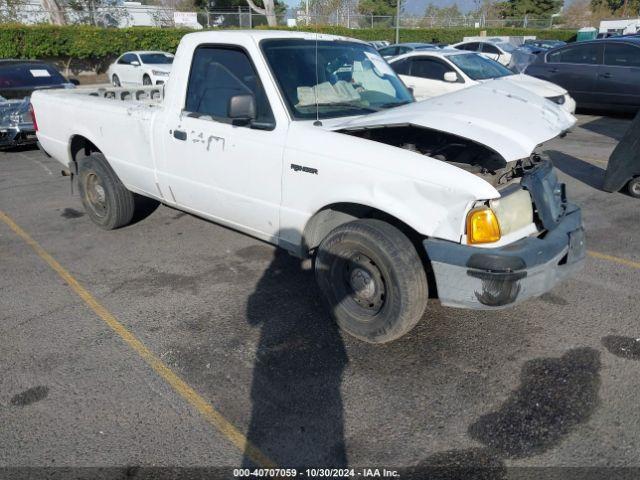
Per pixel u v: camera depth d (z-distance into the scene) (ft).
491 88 13.66
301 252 12.85
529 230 11.07
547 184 11.83
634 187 21.84
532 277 10.18
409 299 10.64
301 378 10.82
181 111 14.67
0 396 10.34
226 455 8.89
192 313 13.34
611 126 37.50
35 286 14.84
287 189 12.35
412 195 10.42
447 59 35.06
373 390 10.42
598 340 11.86
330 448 9.02
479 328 12.47
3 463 8.74
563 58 41.37
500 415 9.68
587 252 16.56
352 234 11.10
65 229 19.27
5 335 12.42
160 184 15.84
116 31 79.51
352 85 14.25
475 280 10.00
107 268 15.98
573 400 10.00
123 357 11.56
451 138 13.47
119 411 9.93
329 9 121.08
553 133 11.43
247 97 12.09
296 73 13.17
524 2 167.43
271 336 12.30
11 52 72.08
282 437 9.27
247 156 12.96
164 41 83.71
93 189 18.83
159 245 17.69
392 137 13.69
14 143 30.42
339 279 11.87
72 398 10.28
